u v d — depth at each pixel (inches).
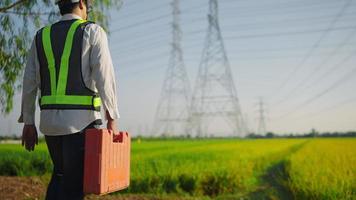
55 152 110.5
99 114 108.9
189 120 2625.5
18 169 519.8
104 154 98.0
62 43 107.3
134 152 941.2
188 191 421.4
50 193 112.7
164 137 2773.1
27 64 113.5
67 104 104.5
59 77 105.8
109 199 296.7
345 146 1411.2
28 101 113.3
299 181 400.5
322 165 557.9
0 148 908.0
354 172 470.6
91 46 106.8
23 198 273.4
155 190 391.9
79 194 106.3
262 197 421.4
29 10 262.2
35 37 113.0
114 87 107.2
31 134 113.9
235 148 1282.0
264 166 810.8
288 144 1845.5
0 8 247.6
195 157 741.3
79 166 105.0
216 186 434.9
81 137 105.0
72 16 112.5
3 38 262.2
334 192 326.3
